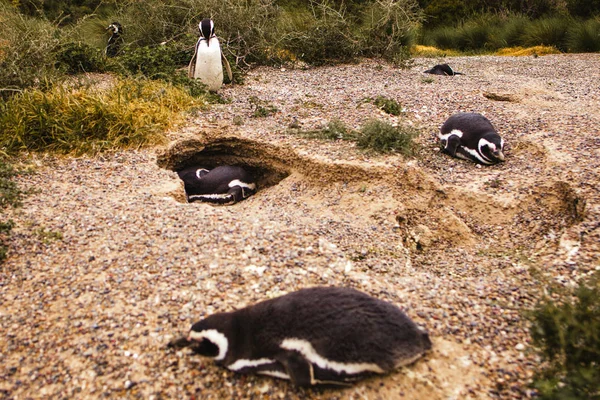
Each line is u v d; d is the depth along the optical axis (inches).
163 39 335.6
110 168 202.1
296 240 169.3
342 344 124.4
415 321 148.6
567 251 169.8
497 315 151.9
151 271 158.2
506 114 233.3
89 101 219.6
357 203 192.2
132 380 135.9
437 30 549.0
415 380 134.0
